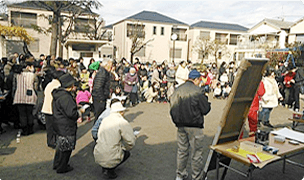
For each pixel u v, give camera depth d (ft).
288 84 31.37
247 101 10.53
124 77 34.68
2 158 14.29
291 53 52.21
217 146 10.13
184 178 12.09
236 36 133.28
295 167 13.92
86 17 89.97
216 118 26.21
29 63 18.28
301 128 22.26
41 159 14.34
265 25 107.14
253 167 8.68
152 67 42.52
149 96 34.91
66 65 29.14
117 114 12.02
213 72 52.03
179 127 11.17
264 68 10.24
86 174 12.62
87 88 25.57
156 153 15.69
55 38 50.96
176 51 123.85
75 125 12.66
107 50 114.32
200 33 126.72
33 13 90.12
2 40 71.41
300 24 92.79
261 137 11.43
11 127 20.74
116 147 11.68
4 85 19.38
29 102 17.93
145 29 117.39
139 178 12.30
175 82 34.35
